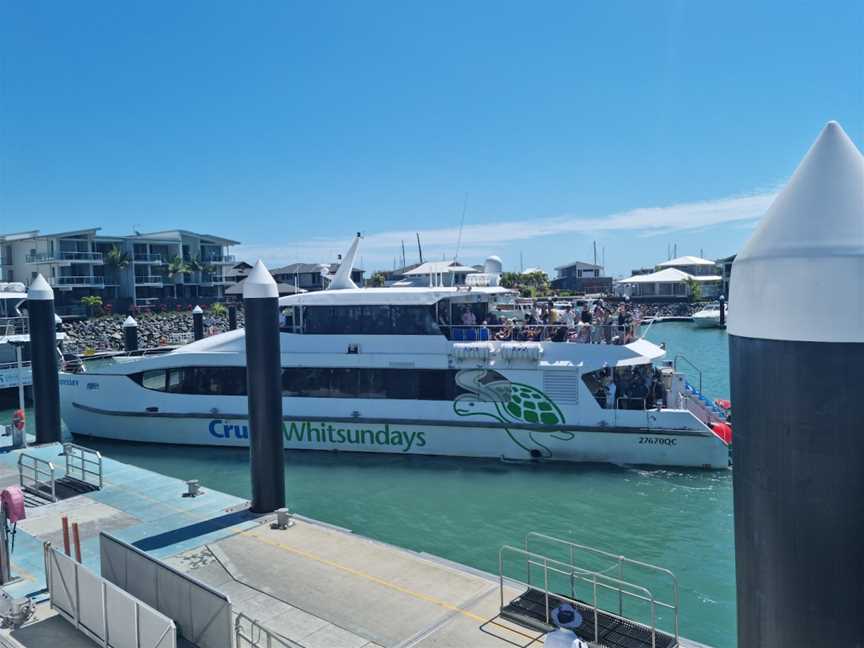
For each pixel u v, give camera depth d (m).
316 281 73.62
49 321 18.67
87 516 12.52
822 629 3.47
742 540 3.84
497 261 23.44
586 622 8.07
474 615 8.48
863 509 3.35
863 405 3.31
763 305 3.55
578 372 17.91
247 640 7.63
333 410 19.56
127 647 7.46
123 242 63.53
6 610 8.40
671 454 17.38
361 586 9.38
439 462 18.42
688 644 7.69
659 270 100.88
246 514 12.46
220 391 20.25
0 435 19.92
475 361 18.61
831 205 3.47
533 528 13.80
